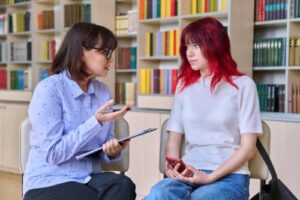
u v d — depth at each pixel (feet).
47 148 5.76
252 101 6.26
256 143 6.31
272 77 12.27
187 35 6.58
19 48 17.19
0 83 17.89
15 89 17.29
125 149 6.99
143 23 13.93
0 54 17.92
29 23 16.85
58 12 16.05
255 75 12.57
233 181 6.04
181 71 6.91
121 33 14.56
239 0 11.62
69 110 6.07
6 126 15.98
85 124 5.78
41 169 5.95
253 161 6.53
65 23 15.60
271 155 10.78
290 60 11.40
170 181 5.88
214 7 12.22
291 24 11.42
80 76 6.24
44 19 16.37
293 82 11.59
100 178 6.05
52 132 5.83
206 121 6.37
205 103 6.44
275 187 5.82
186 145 6.68
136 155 12.97
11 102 16.51
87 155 6.03
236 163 6.06
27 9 17.75
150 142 12.65
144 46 13.98
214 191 5.82
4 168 15.99
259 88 11.98
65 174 5.97
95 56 6.16
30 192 5.89
